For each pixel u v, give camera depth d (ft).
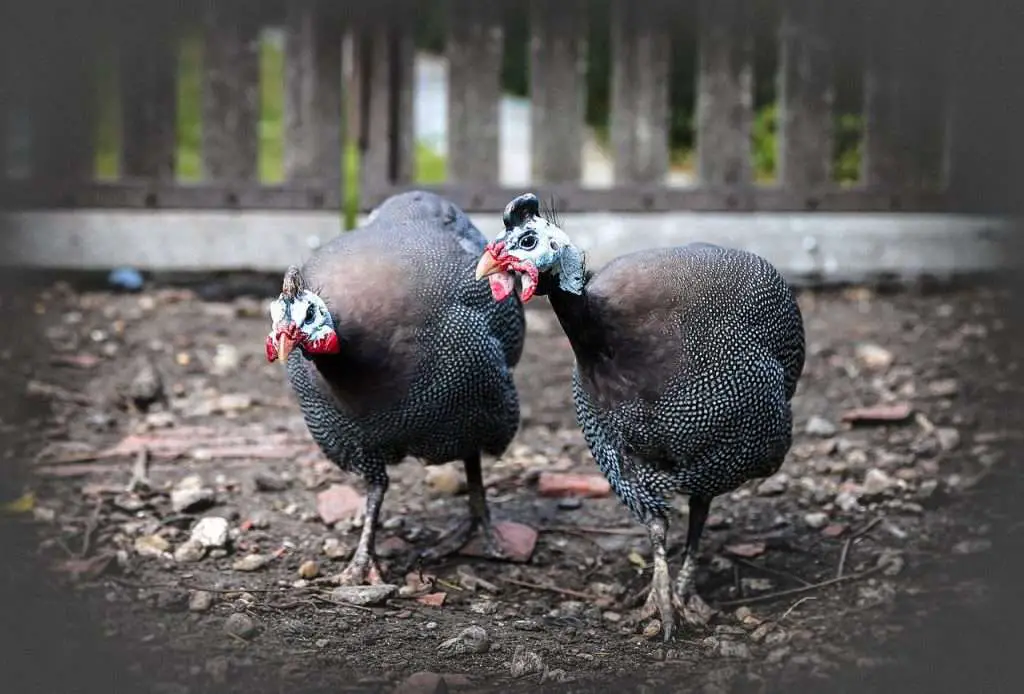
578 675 7.45
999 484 8.98
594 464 9.35
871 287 11.91
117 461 9.20
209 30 11.50
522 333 8.36
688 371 7.55
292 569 8.27
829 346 10.77
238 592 8.01
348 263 7.92
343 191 11.68
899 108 11.87
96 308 11.16
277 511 8.76
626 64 11.66
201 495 8.72
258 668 7.42
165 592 7.93
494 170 11.64
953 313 11.44
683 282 7.62
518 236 7.46
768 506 8.88
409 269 7.92
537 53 11.55
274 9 11.49
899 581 8.17
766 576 8.30
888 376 10.32
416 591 8.13
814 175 11.84
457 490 9.01
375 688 7.32
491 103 11.57
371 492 8.21
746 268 7.79
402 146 11.61
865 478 9.08
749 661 7.57
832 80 11.77
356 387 7.83
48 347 10.46
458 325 7.93
